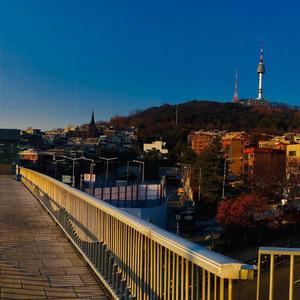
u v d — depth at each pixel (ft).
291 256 10.12
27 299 17.40
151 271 13.20
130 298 15.15
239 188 230.27
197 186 235.40
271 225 147.74
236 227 142.92
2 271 21.20
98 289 19.12
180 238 11.34
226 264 8.69
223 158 222.07
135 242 15.05
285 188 179.73
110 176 330.95
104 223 19.69
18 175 108.47
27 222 37.65
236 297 8.97
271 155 268.21
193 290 10.17
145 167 351.46
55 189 37.88
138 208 158.30
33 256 24.85
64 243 28.71
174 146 443.73
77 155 343.46
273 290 10.07
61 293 18.43
